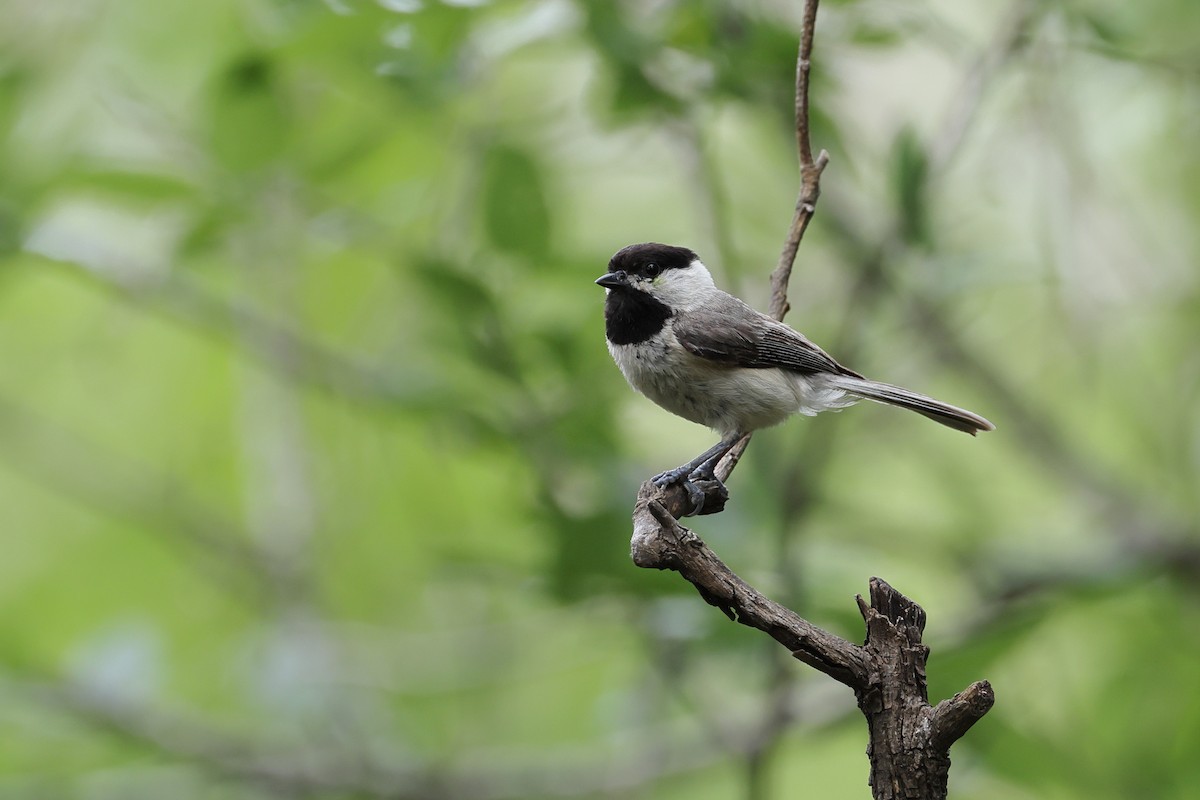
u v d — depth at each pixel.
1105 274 12.06
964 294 11.12
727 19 10.14
